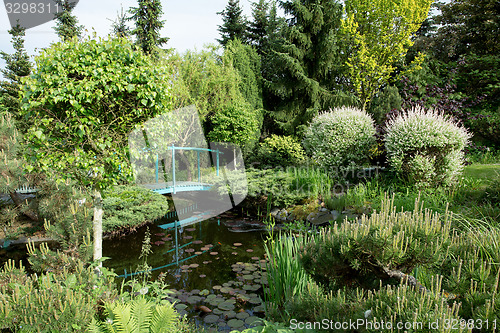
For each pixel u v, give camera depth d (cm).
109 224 520
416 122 570
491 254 194
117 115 267
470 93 1140
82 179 267
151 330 199
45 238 472
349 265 199
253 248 495
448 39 1410
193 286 354
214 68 1104
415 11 1112
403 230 191
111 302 222
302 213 612
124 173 274
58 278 225
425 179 548
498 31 1262
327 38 1174
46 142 245
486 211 394
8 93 1234
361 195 581
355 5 1198
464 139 550
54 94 232
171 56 1100
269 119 1352
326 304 181
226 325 271
